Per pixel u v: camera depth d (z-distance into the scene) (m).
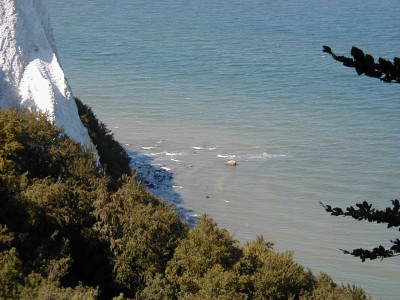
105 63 195.62
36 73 74.38
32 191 55.06
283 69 189.00
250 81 175.75
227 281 49.56
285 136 131.25
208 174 111.69
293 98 159.12
